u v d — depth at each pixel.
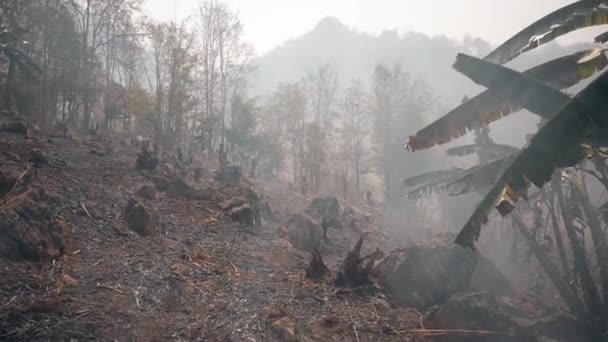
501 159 8.12
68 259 6.10
